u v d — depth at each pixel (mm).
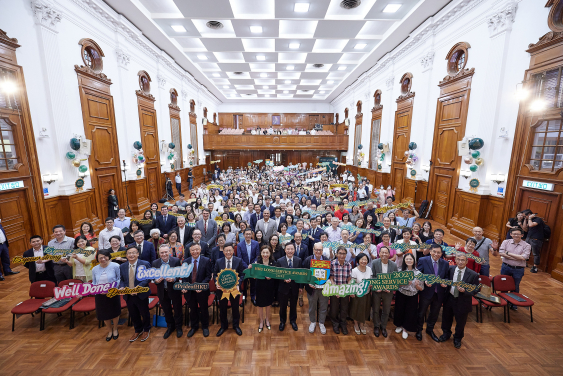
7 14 5930
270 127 27250
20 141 6312
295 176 17844
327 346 3979
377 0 9109
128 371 3490
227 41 12516
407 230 4742
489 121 7363
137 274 3902
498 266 6445
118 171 9852
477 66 7840
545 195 5949
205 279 4199
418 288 3900
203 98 21484
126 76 10289
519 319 4531
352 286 3965
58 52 7137
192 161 17969
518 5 6602
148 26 10570
